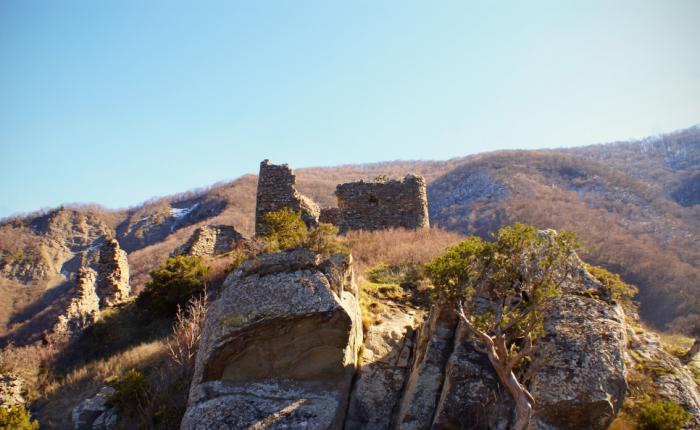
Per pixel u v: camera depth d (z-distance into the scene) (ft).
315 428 26.12
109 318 58.44
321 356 30.04
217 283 57.93
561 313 28.55
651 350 28.68
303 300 30.35
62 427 39.29
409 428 26.50
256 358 29.78
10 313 144.25
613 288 32.35
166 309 57.57
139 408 35.68
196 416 26.84
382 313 38.86
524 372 26.55
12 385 45.68
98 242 233.55
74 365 50.83
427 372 28.68
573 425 23.59
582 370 24.91
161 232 245.04
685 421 23.02
